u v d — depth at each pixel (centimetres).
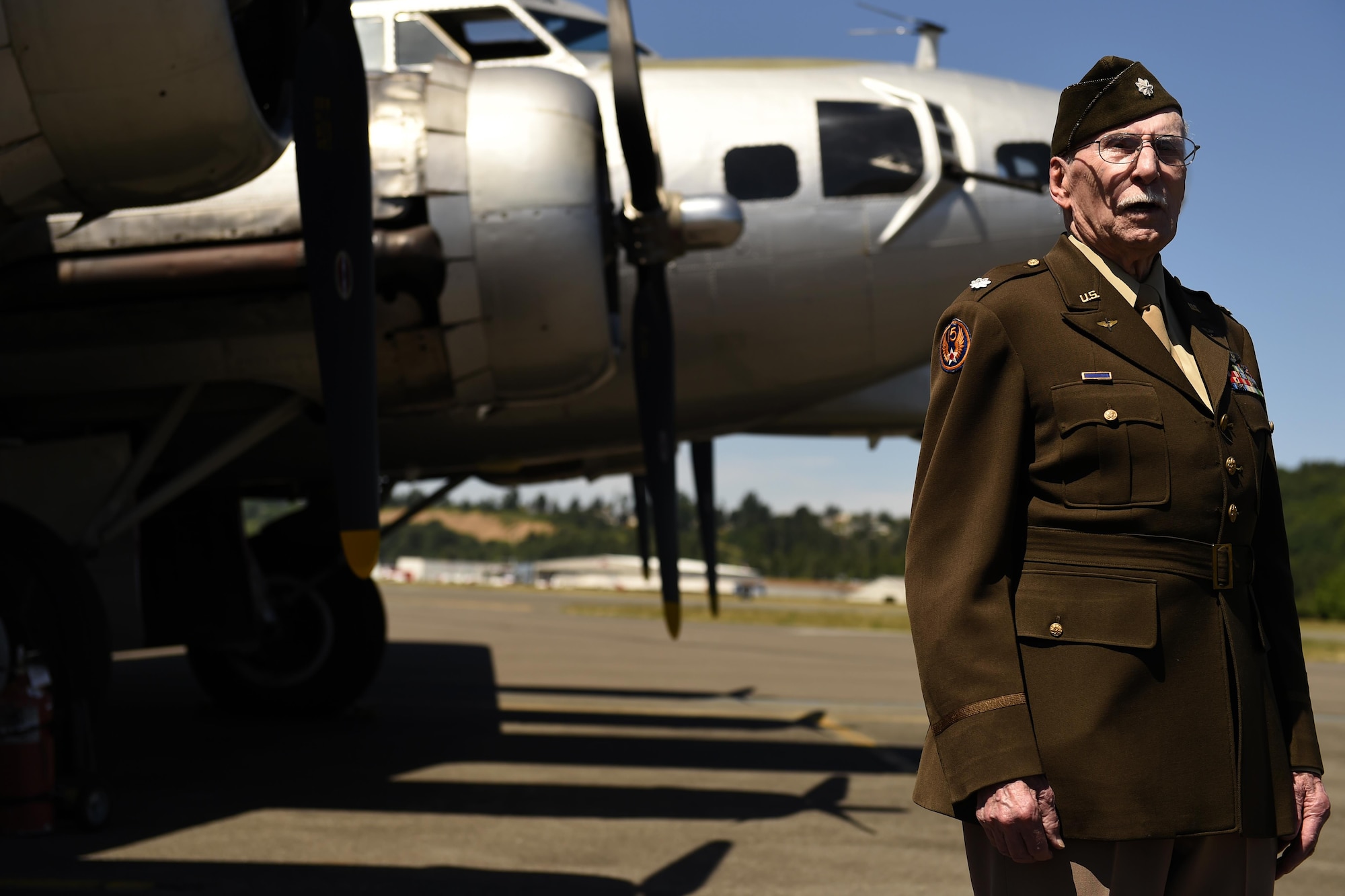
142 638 609
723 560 14925
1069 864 151
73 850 412
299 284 510
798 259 669
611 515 18425
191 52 358
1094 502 155
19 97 361
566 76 551
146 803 504
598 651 1514
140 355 525
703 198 559
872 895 368
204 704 880
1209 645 152
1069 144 167
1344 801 558
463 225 518
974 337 160
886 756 667
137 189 396
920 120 681
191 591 717
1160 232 159
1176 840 152
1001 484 156
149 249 504
